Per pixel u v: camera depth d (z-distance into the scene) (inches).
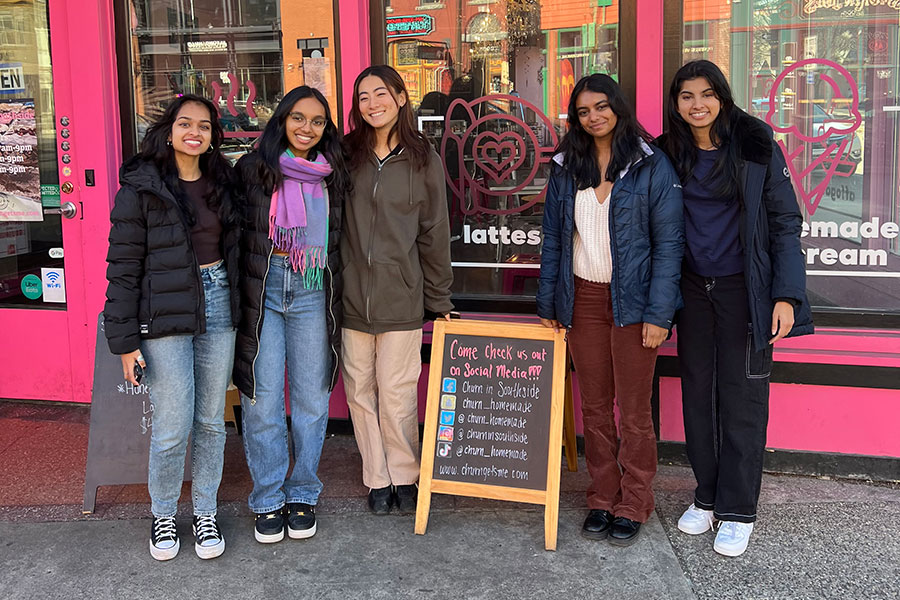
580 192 106.9
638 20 128.3
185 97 97.2
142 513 119.0
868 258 128.6
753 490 106.3
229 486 127.7
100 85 150.8
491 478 111.5
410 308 114.0
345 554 106.7
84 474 132.3
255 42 147.3
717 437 109.3
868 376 124.6
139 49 152.5
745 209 100.7
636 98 130.4
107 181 153.7
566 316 108.8
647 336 103.7
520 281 140.5
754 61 128.6
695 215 104.6
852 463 127.6
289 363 111.0
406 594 96.9
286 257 106.1
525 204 138.9
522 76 136.9
